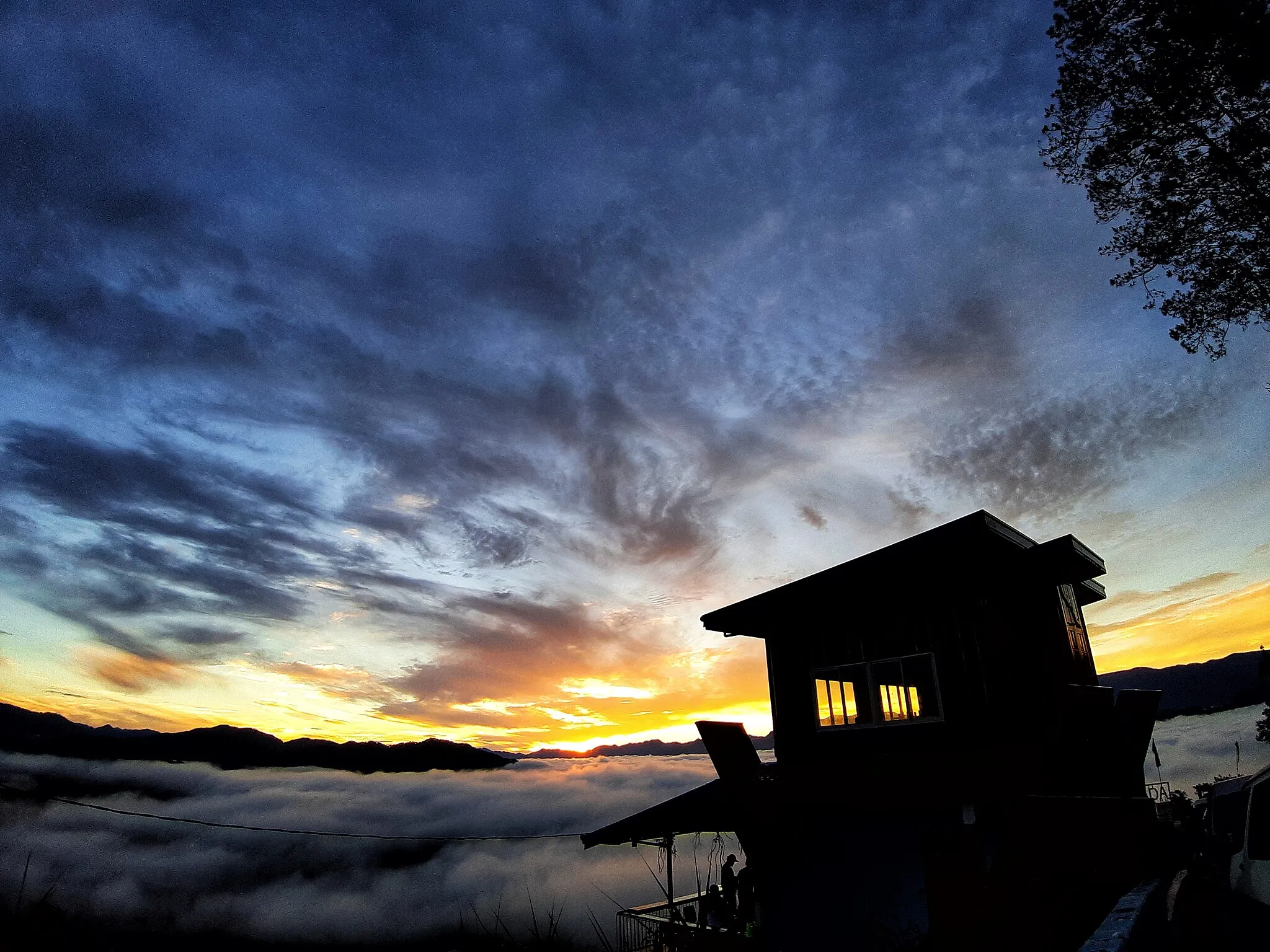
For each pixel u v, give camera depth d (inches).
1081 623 588.7
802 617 565.3
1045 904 362.0
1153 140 450.0
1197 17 384.8
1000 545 491.2
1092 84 454.3
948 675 484.7
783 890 522.3
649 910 762.8
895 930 466.6
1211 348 490.6
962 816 418.6
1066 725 463.5
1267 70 374.9
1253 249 442.6
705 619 607.2
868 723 514.0
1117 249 504.1
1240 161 417.1
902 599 520.4
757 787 506.0
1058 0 455.8
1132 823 353.7
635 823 597.0
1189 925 328.5
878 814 503.2
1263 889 296.7
